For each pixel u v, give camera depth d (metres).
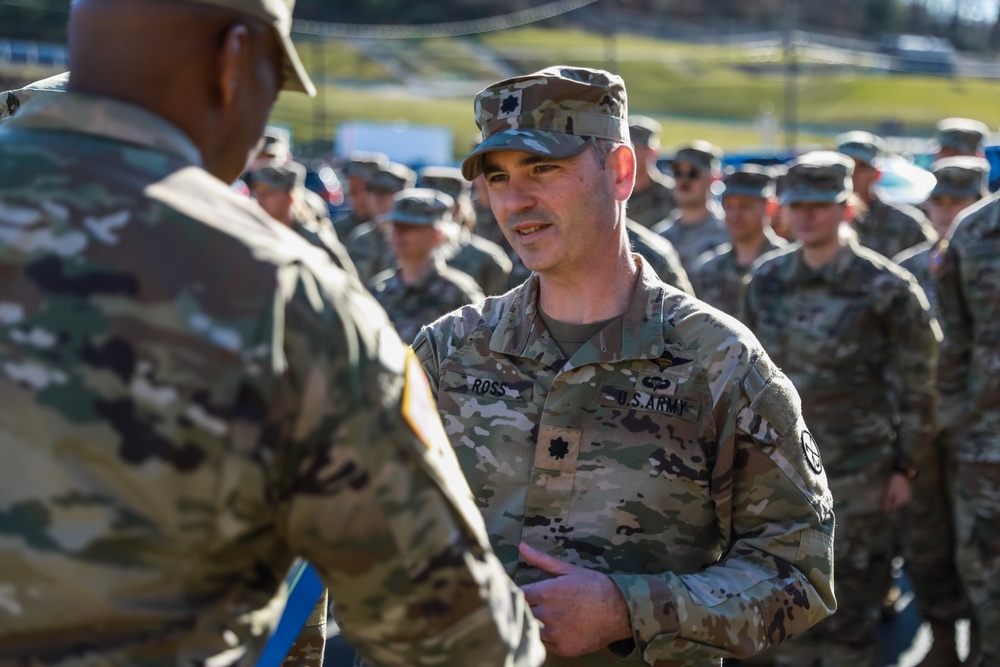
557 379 2.39
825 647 4.80
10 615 1.33
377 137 21.92
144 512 1.33
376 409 1.44
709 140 42.41
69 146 1.44
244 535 1.40
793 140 34.53
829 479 4.88
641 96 53.22
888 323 4.90
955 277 4.79
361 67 55.19
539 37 66.75
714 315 2.38
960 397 4.82
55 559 1.31
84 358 1.33
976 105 51.41
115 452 1.32
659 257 4.71
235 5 1.50
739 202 6.62
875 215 7.75
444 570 1.47
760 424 2.27
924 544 5.36
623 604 2.10
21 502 1.32
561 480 2.35
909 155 17.47
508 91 2.33
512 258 6.96
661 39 69.00
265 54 1.57
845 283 4.94
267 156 8.06
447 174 8.34
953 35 77.56
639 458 2.32
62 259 1.36
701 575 2.19
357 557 1.43
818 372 4.93
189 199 1.43
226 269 1.39
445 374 2.52
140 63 1.48
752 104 51.78
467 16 66.50
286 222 7.42
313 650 2.86
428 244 6.20
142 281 1.36
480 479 2.43
